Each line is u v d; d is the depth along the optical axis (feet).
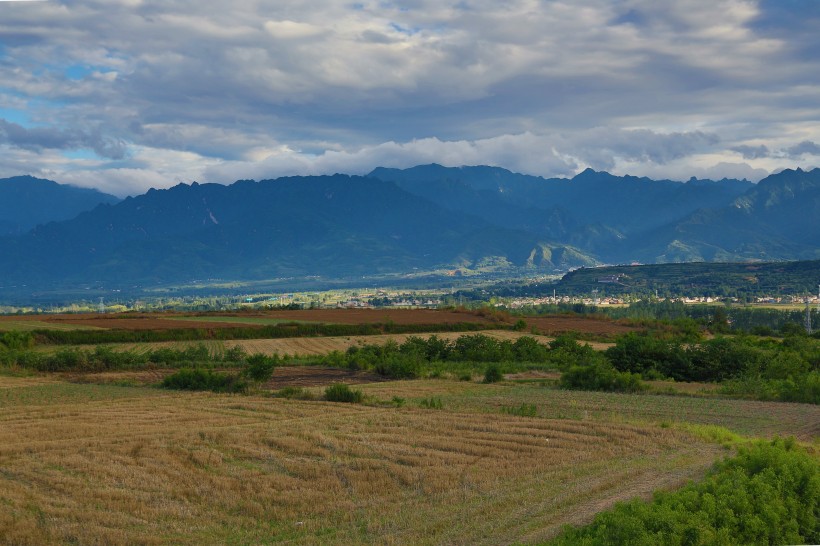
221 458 116.78
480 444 128.77
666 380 258.16
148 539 80.12
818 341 370.53
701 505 76.84
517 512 86.89
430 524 83.51
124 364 261.24
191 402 182.91
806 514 82.53
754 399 201.77
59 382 225.56
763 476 86.48
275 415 162.09
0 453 119.14
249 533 83.15
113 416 159.22
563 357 306.96
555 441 131.85
